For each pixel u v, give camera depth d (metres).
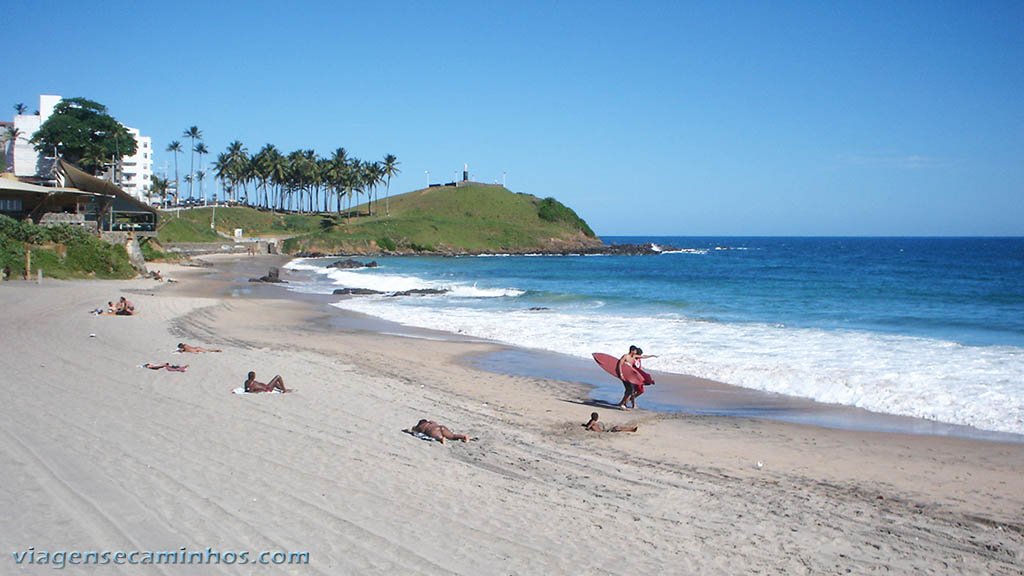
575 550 7.27
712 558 7.33
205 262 71.62
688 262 95.31
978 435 13.07
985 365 18.59
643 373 15.40
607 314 32.25
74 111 87.38
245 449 9.92
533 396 16.19
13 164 93.19
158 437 10.11
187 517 7.15
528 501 8.77
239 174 129.88
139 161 118.44
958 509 9.27
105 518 6.92
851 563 7.42
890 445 12.45
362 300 39.88
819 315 31.38
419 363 19.92
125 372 15.32
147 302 31.08
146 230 69.12
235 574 6.01
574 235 143.12
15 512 6.87
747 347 22.41
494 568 6.64
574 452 11.51
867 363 19.25
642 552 7.36
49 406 11.48
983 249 144.75
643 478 10.20
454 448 11.16
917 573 7.25
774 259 103.25
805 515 8.87
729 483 10.18
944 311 32.53
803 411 15.09
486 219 144.12
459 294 43.41
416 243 120.50
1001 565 7.51
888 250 142.50
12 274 38.12
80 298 30.19
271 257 94.81
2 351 16.84
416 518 7.79
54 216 47.59
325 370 17.55
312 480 8.77
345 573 6.23
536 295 42.28
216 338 22.56
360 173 137.88
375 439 11.20
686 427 13.68
